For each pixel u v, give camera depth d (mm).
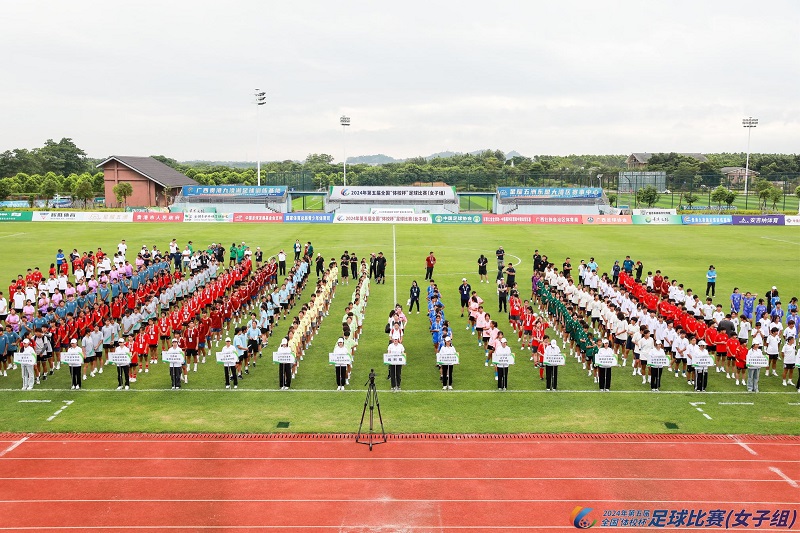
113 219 86062
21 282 38062
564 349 32156
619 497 18484
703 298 42406
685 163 158750
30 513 17484
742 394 26094
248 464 20156
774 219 86562
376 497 18344
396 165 193375
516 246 65500
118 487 18797
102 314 32469
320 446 21359
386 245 65875
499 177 135500
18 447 21141
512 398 25516
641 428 22812
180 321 31531
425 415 23797
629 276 41781
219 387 26594
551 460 20516
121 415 23656
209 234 72812
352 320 29734
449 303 41094
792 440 21922
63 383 26938
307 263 46969
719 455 20875
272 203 102438
